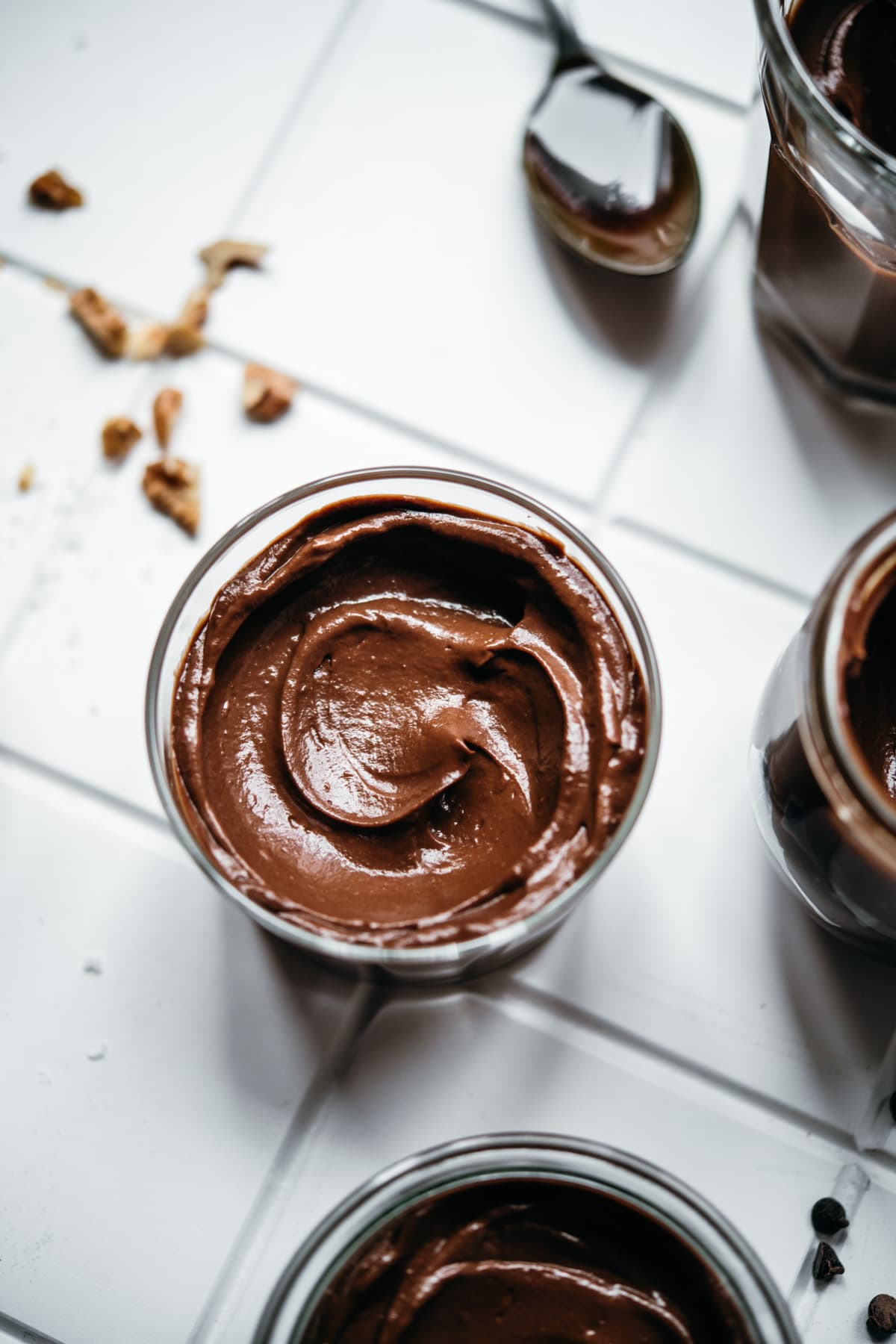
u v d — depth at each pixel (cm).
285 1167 39
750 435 41
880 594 35
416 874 38
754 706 40
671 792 40
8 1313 38
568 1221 37
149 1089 39
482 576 39
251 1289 38
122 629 41
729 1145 39
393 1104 39
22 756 40
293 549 39
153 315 42
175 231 43
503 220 42
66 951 40
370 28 43
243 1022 39
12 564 41
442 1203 37
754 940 39
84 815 40
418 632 39
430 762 38
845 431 41
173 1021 39
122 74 43
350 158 43
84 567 41
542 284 42
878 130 40
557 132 42
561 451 41
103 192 43
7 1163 39
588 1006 39
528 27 43
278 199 43
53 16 44
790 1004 39
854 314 39
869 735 38
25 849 40
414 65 43
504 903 37
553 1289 37
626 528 41
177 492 41
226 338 42
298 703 39
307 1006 39
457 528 39
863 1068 39
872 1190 38
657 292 42
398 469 38
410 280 42
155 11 44
